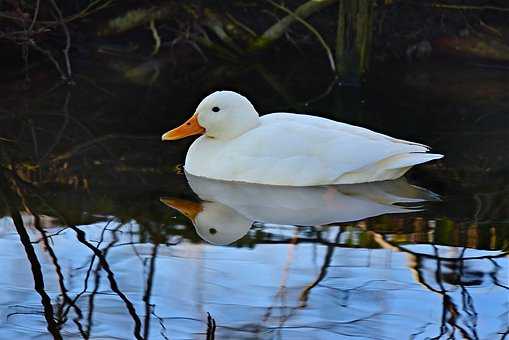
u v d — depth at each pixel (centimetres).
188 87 1645
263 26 1888
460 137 1371
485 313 835
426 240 999
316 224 1040
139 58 1823
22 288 880
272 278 903
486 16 1870
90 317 822
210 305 846
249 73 1750
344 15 1656
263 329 802
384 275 912
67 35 1722
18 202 1101
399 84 1677
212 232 1013
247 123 1212
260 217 1060
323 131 1171
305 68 1794
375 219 1056
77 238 997
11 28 1789
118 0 1855
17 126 1403
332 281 898
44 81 1659
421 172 1228
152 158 1277
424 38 1855
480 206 1101
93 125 1419
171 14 1855
